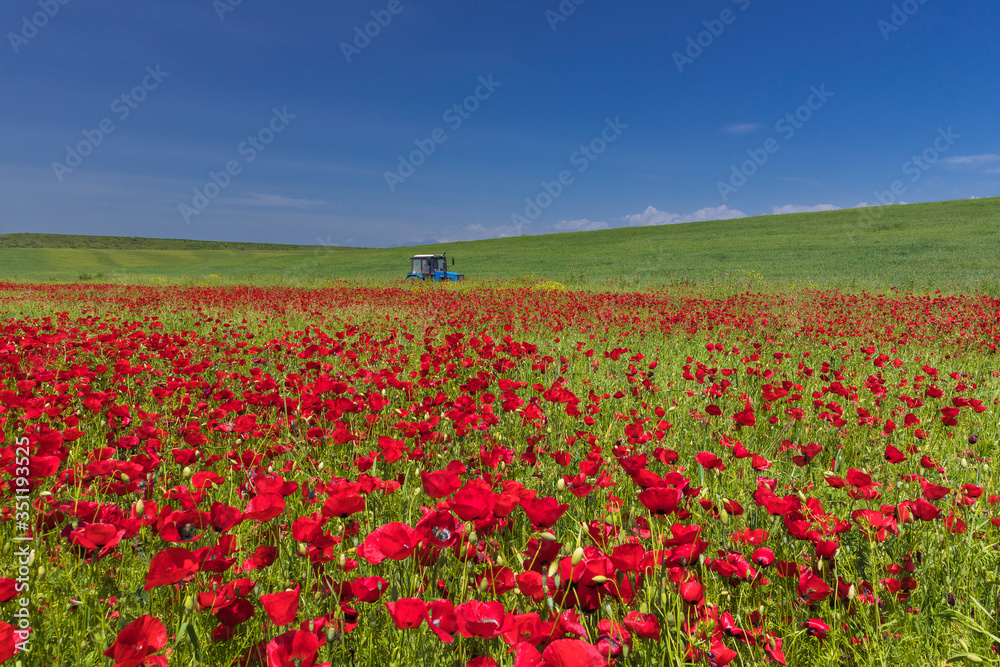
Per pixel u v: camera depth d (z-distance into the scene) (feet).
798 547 6.95
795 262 124.26
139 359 19.02
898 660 5.24
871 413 14.35
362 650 5.04
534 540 4.67
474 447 10.44
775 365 21.74
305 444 10.13
